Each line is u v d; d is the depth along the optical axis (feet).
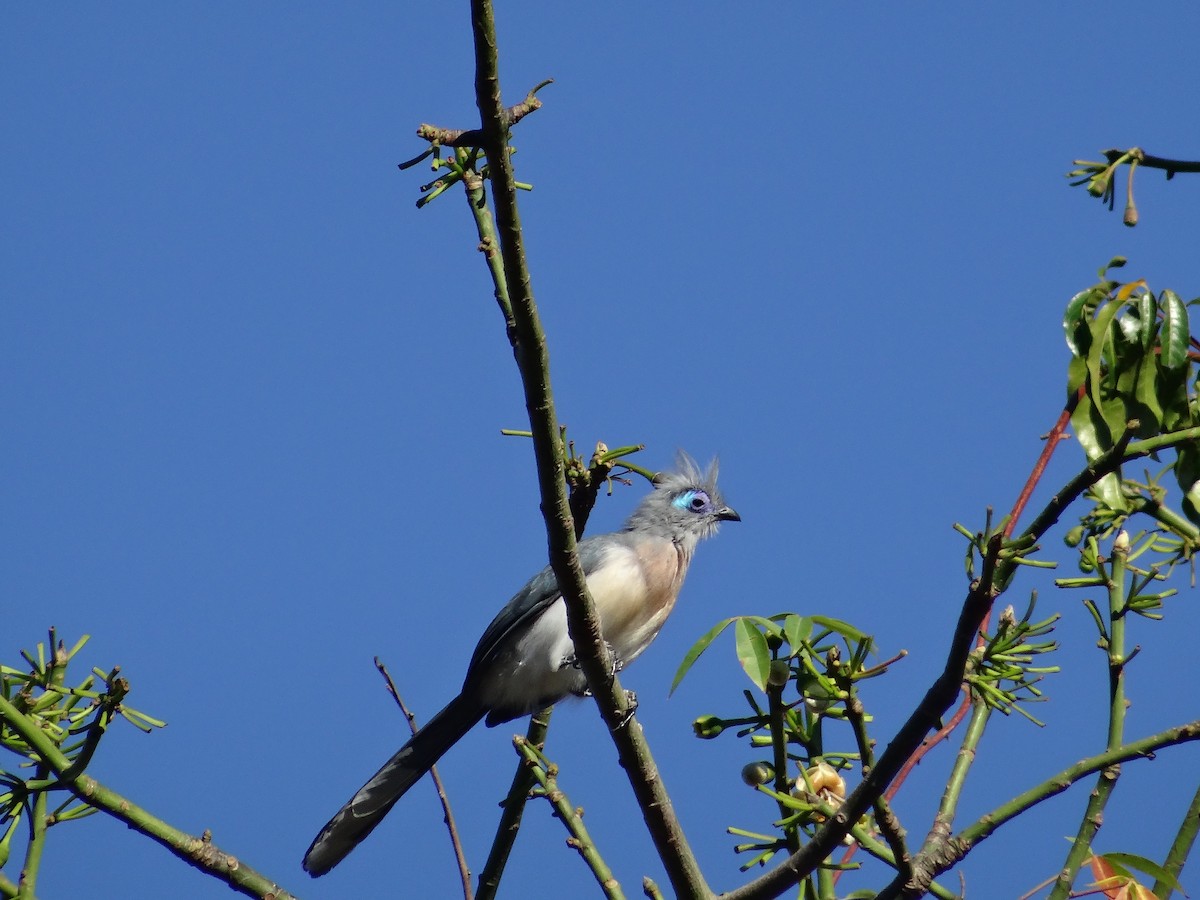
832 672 22.89
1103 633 26.53
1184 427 24.40
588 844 26.20
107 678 22.84
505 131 23.20
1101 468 22.02
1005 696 23.25
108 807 23.63
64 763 23.18
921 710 21.58
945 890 23.09
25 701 23.70
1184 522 26.86
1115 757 23.20
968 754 25.62
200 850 24.13
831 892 25.29
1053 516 22.61
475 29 22.59
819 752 25.62
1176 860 24.41
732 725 24.82
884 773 22.20
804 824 24.20
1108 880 22.43
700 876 25.23
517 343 24.75
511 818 28.78
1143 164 27.50
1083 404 24.61
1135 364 24.53
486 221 31.01
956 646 20.97
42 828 23.43
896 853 22.57
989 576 20.38
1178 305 24.62
